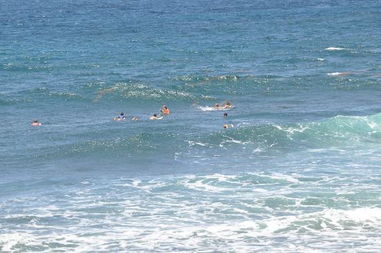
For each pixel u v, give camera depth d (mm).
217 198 59344
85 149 74500
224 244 50250
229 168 67812
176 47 161875
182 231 52531
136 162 70750
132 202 58781
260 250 49094
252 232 52188
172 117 91688
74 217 55594
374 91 106125
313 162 68938
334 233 51812
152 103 101188
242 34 186375
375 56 139500
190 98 103125
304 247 49438
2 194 61625
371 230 52188
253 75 119125
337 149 73562
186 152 73375
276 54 146375
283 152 72938
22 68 132375
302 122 85062
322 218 54094
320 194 59344
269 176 64625
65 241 51000
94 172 67875
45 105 99750
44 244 50500
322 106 96688
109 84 110875
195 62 138375
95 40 181500
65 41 180750
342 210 55719
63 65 136000
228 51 152875
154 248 49719
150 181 64375
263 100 102000
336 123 80250
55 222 54594
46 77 122750
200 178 64625
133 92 104562
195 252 49000
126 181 64688
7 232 52594
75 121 90125
